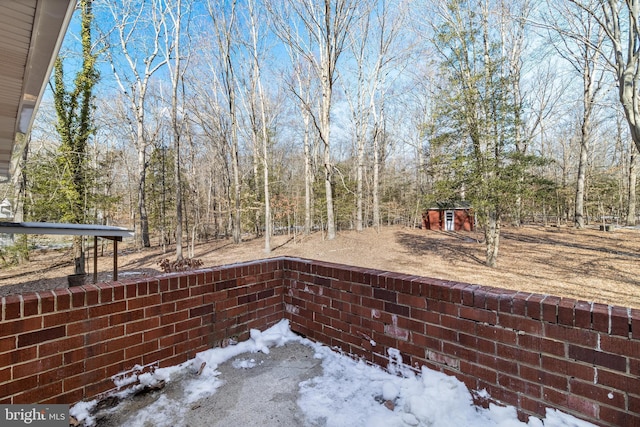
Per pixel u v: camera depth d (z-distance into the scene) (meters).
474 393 1.65
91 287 1.74
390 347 2.01
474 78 8.73
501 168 8.59
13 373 1.45
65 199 8.30
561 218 20.27
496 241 9.30
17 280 8.66
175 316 2.07
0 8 1.15
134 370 1.87
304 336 2.59
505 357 1.56
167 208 16.34
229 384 1.93
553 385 1.42
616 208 19.53
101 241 13.05
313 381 1.97
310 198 17.92
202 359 2.14
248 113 17.41
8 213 8.55
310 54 13.88
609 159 20.06
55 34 1.34
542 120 14.20
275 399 1.78
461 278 8.10
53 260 11.41
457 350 1.72
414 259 10.79
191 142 18.91
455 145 9.36
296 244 14.29
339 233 17.50
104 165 11.14
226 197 18.69
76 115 8.48
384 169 21.75
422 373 1.83
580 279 7.58
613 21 6.52
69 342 1.62
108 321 1.77
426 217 19.89
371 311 2.12
